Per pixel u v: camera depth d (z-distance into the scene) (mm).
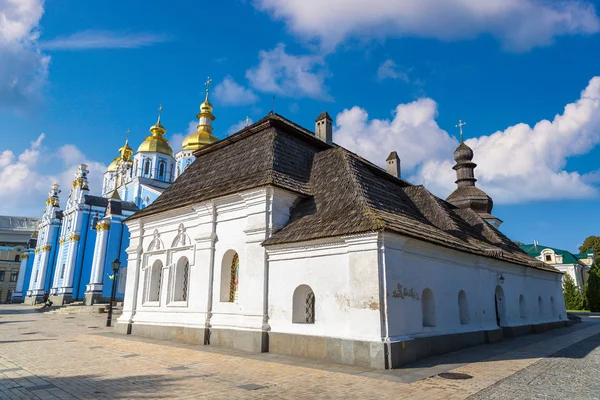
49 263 55844
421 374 10055
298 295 13367
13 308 47438
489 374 10219
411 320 12133
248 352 13336
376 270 11289
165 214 18641
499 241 21938
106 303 42625
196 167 20125
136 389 8594
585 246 75125
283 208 14805
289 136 17828
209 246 16109
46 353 13398
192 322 15984
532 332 21656
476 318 16312
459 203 30281
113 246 44531
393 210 14414
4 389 8617
